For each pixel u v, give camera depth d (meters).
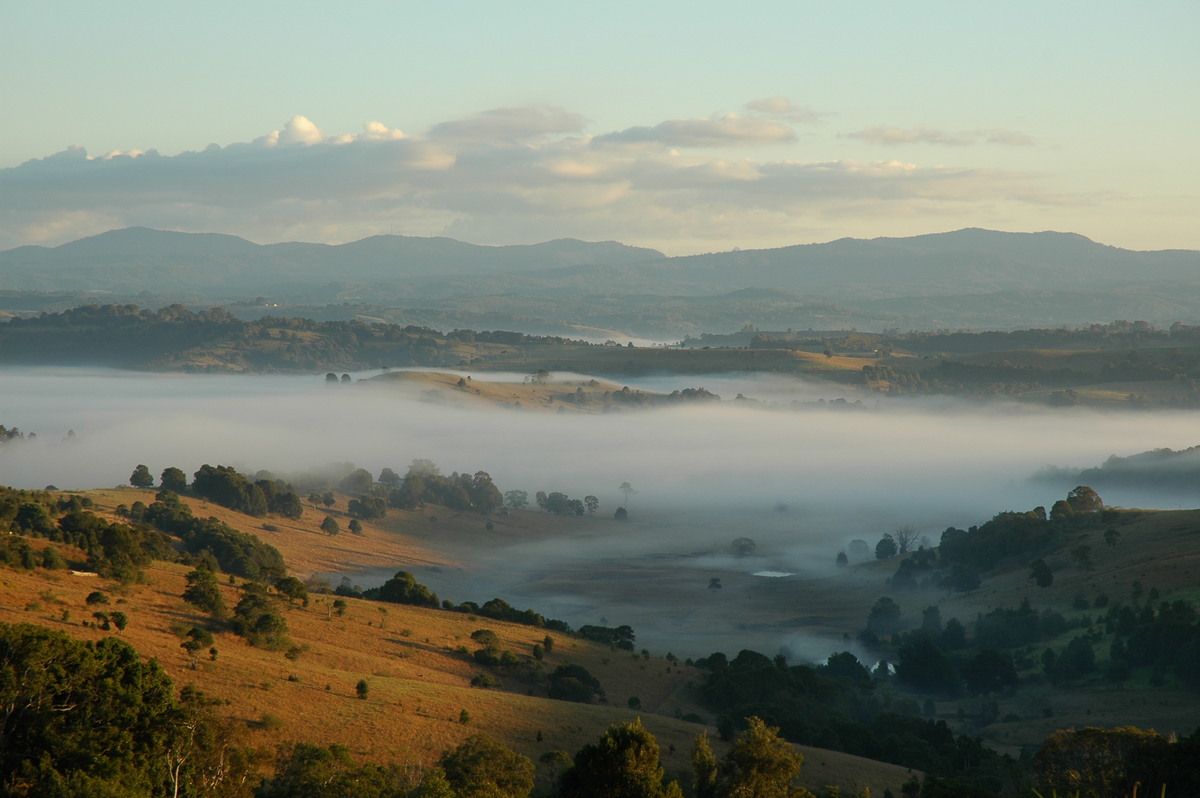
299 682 65.75
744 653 105.00
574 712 72.44
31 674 41.25
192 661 63.06
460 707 67.81
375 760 55.09
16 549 78.06
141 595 78.19
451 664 84.06
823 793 57.00
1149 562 138.50
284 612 87.50
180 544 131.88
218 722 49.69
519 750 61.84
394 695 67.44
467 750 52.53
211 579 81.06
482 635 92.06
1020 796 55.44
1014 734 96.56
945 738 87.62
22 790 37.53
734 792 51.00
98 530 98.38
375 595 122.12
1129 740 56.06
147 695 45.03
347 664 75.50
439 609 110.94
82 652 43.62
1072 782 55.00
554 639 103.50
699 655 132.00
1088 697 104.19
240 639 73.38
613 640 117.62
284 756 50.44
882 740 83.75
